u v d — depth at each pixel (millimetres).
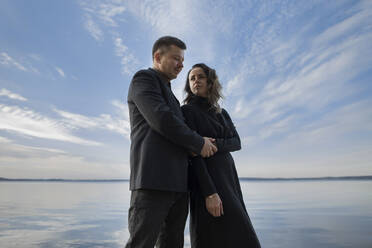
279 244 3082
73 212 6488
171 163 1196
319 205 7703
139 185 1127
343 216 5293
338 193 14195
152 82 1263
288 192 16719
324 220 4832
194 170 1427
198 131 1589
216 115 1712
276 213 5969
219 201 1379
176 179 1190
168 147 1215
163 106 1186
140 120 1260
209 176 1411
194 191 1520
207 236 1429
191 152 1376
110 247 3037
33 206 8312
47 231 4020
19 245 3135
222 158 1572
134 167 1197
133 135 1266
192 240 1509
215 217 1425
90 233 3852
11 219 5355
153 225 1121
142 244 1097
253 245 1370
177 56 1405
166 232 1337
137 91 1233
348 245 2969
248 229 1399
